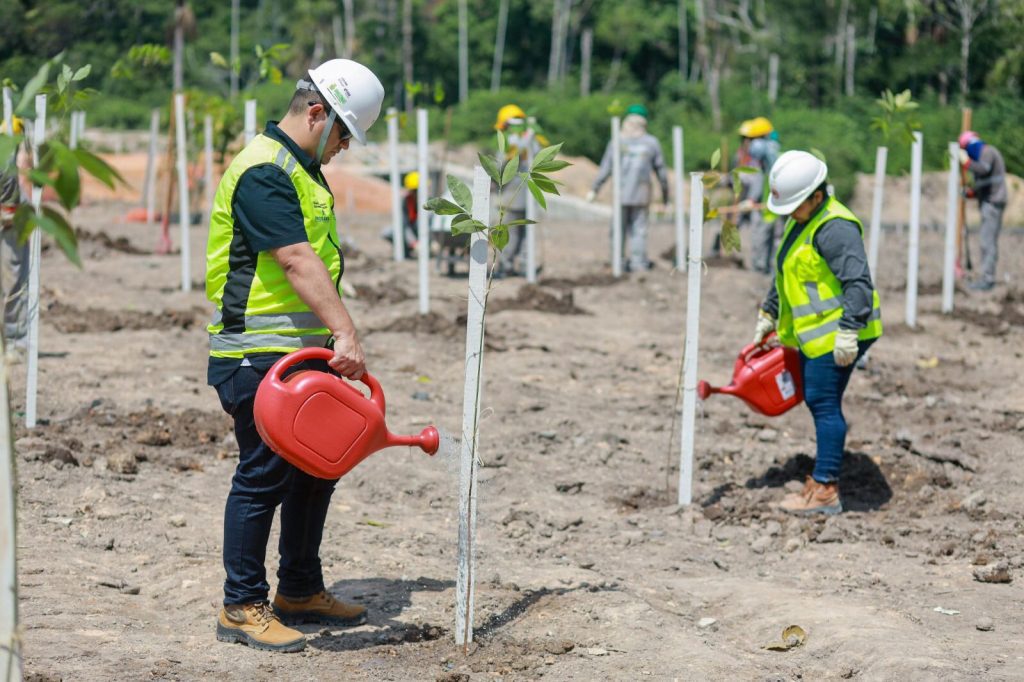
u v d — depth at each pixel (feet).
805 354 20.16
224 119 56.70
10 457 7.96
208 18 278.46
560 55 285.23
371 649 13.79
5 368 7.97
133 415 24.41
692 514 20.48
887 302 43.16
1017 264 53.78
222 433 23.90
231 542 13.52
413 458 23.26
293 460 12.76
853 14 198.29
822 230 19.52
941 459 23.73
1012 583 17.34
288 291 12.95
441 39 296.10
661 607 16.02
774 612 15.67
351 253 54.54
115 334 34.01
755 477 22.99
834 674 13.66
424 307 37.32
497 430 25.46
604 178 48.57
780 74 209.77
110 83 191.93
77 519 17.99
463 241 47.32
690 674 13.46
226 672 12.73
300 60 265.95
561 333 36.76
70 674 12.15
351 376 12.91
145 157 133.08
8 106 20.30
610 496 21.83
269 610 13.83
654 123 193.16
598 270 50.85
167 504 19.26
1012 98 124.67
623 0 294.87
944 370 32.48
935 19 175.11
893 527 20.12
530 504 21.18
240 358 13.00
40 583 15.07
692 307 20.58
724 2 231.30
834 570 17.97
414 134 73.67
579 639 14.47
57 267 47.37
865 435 25.73
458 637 13.96
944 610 16.03
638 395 29.25
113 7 59.31
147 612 14.70
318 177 13.29
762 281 47.55
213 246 13.07
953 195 39.45
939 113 122.52
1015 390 30.32
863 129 150.51
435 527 19.57
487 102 187.11
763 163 48.80
